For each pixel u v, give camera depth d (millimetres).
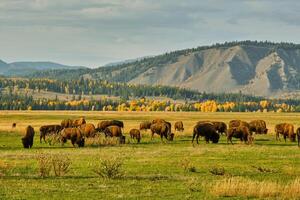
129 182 26969
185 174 31156
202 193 23703
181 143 57969
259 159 39094
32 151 47656
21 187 25078
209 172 32125
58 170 30375
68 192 23703
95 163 35750
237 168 34000
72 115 149625
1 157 40094
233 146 52188
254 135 70250
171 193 23625
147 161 37375
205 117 145750
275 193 22906
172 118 136375
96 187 25203
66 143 58438
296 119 132125
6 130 75562
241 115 170750
